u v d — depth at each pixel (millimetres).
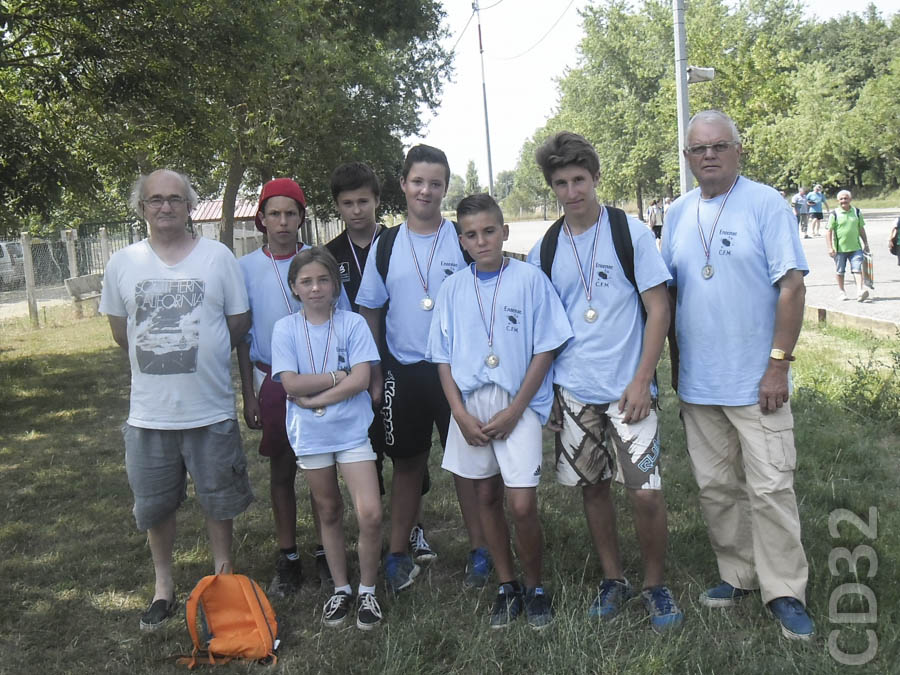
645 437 3346
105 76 9234
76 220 22484
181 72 9445
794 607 3254
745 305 3289
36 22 8812
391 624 3455
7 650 3467
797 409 6531
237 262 3756
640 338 3418
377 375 3809
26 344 12852
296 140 19234
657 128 46688
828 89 39156
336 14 20422
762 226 3256
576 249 3438
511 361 3395
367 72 19906
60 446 6828
